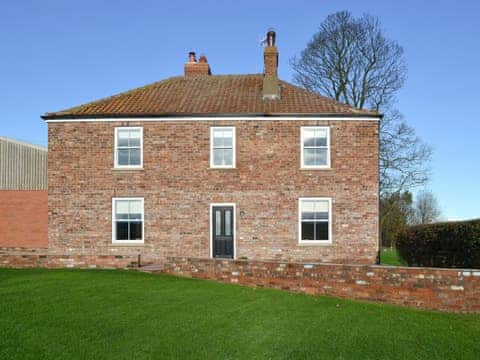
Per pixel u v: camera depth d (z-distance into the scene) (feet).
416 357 30.37
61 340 31.94
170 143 75.87
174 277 54.03
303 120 75.46
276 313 38.75
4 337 32.04
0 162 93.86
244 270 51.13
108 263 60.18
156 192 75.56
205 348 31.30
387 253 127.75
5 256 60.39
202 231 74.90
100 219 75.61
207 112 75.46
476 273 40.55
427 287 41.86
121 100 81.15
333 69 117.50
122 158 76.38
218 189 75.10
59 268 59.52
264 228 74.49
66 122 76.54
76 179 76.07
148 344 31.76
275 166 75.00
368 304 42.65
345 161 74.90
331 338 33.14
